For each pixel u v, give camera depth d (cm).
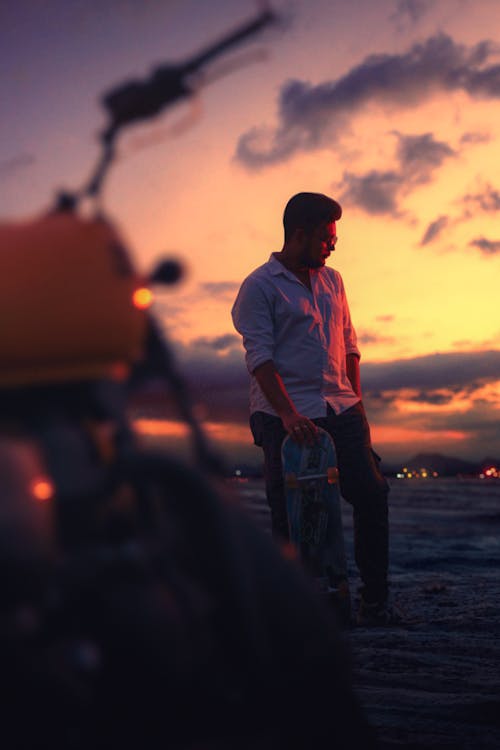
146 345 136
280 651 144
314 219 587
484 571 989
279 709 132
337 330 602
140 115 128
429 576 925
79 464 119
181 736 122
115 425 126
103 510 120
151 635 119
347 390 605
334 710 149
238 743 126
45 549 112
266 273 594
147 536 124
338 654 152
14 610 111
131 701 119
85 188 129
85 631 117
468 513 2520
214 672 124
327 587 590
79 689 115
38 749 115
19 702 113
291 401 578
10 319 115
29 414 121
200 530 125
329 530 592
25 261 116
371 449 604
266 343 583
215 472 138
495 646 539
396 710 410
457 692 440
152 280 129
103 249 121
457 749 354
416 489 5569
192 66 126
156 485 126
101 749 118
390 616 616
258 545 150
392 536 1627
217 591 126
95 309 119
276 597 146
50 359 118
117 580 118
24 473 112
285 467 586
